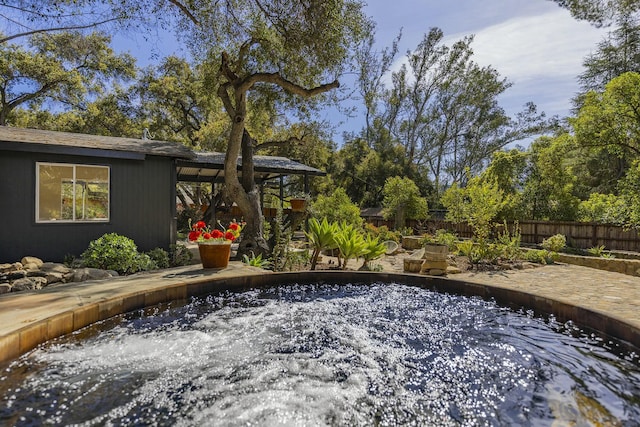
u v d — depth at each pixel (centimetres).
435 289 511
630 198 1070
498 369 260
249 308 414
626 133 1233
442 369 262
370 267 776
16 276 507
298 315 391
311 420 200
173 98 1992
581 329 341
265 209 1271
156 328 341
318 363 274
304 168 1179
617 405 207
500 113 2886
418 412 206
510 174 1680
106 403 211
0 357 247
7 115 1841
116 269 614
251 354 289
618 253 1073
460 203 1308
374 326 357
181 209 2031
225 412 207
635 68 1744
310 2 788
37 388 225
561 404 209
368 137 2881
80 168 727
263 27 860
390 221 1842
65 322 311
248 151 948
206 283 470
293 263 791
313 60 911
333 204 1326
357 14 865
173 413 204
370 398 223
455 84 2761
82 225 712
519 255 914
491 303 441
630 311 424
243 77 945
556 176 1474
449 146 3042
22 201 662
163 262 709
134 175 762
